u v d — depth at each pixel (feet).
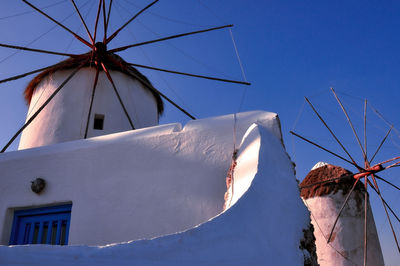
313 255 12.95
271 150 13.94
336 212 45.65
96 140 19.67
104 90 35.81
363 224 45.32
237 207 9.88
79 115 34.27
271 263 9.83
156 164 17.60
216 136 17.30
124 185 17.74
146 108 38.91
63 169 19.34
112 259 7.31
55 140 33.32
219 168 16.61
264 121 17.28
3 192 20.06
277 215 11.43
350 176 46.80
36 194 19.34
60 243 18.60
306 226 13.16
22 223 19.90
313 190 48.70
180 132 17.94
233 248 8.98
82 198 18.28
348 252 43.01
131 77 37.99
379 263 43.57
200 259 8.27
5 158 20.99
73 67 36.52
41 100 36.63
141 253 7.64
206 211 16.01
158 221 16.46
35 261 6.81
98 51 34.19
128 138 18.79
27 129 36.22
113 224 17.13
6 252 6.71
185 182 16.78
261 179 11.62
